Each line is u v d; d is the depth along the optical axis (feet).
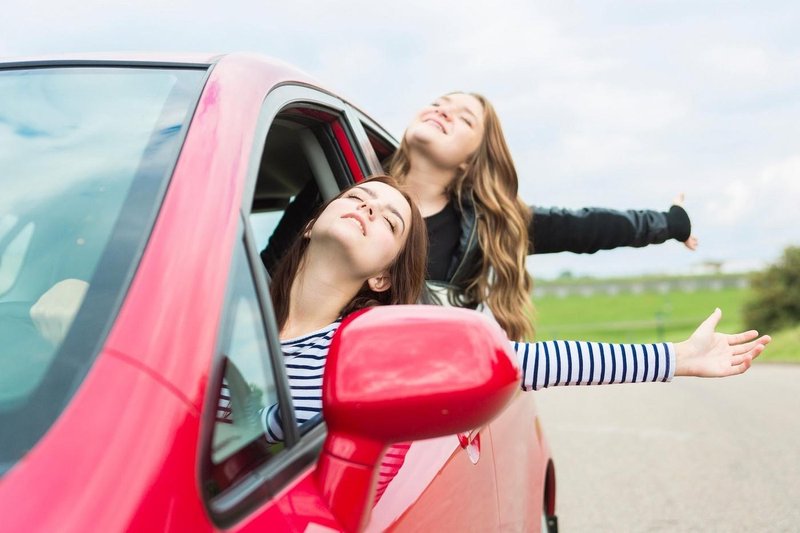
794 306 137.80
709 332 6.48
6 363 3.81
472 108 10.76
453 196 10.86
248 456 4.08
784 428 29.35
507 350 4.39
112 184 4.69
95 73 5.82
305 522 4.10
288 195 10.14
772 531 17.13
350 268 6.80
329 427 4.38
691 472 22.54
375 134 10.16
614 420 32.81
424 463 6.26
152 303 3.83
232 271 4.25
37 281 4.31
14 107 5.58
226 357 4.02
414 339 4.27
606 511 18.90
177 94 5.42
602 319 398.21
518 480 9.21
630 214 12.08
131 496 3.26
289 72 6.93
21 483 3.21
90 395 3.51
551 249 12.00
